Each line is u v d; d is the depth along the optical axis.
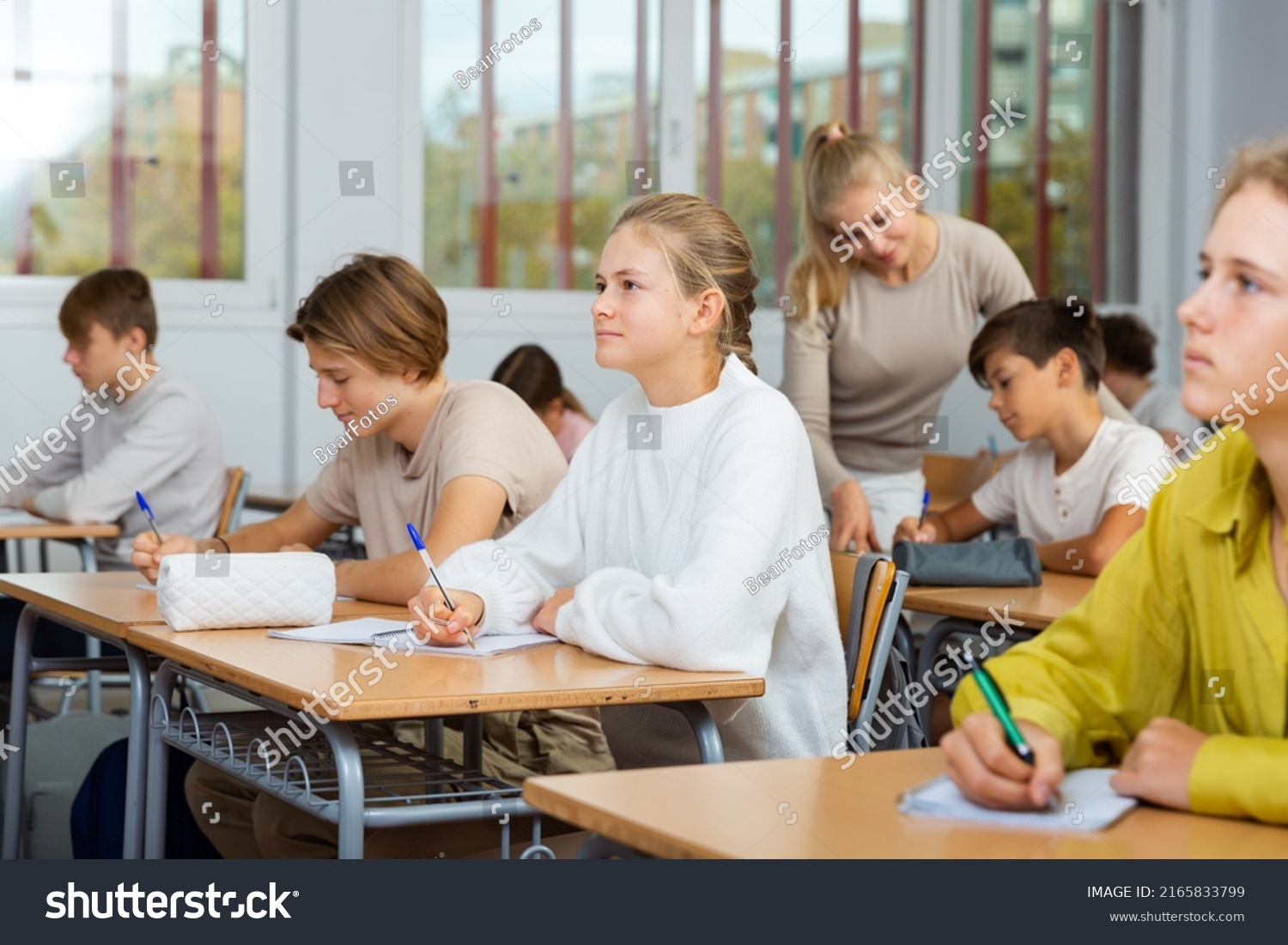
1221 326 0.86
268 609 1.63
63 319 3.18
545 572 1.69
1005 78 4.96
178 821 1.82
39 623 2.78
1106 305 5.13
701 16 4.69
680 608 1.38
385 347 1.95
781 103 4.77
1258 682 0.95
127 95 4.24
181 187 4.32
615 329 1.58
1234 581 0.95
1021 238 5.02
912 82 4.88
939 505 3.41
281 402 4.44
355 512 2.17
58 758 2.25
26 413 4.11
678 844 0.78
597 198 4.69
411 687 1.25
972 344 2.57
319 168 4.41
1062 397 2.47
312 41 4.37
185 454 3.15
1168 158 5.16
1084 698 1.01
